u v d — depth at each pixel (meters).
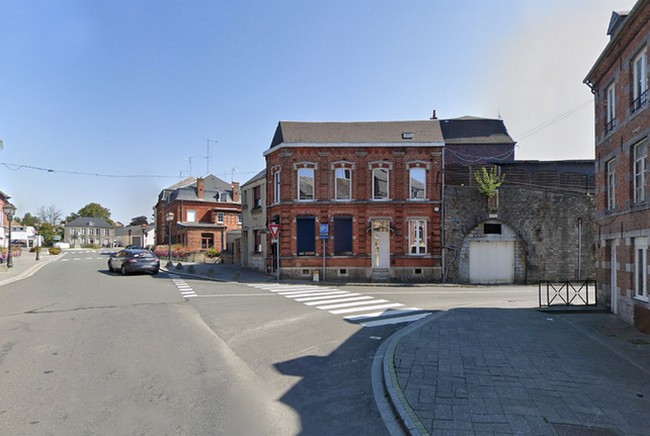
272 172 24.42
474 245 22.84
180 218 48.19
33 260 41.34
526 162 24.94
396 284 21.19
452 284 21.59
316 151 23.03
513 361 7.00
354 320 10.81
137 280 21.42
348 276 22.67
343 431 4.54
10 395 5.43
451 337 8.70
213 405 5.20
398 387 5.71
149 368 6.61
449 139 30.91
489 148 30.28
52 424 4.59
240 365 6.88
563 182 24.59
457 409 5.00
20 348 7.75
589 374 6.38
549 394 5.51
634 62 10.63
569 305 13.03
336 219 22.89
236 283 20.80
